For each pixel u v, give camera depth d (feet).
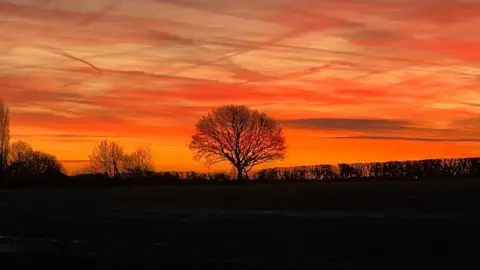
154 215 102.78
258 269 50.65
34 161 315.17
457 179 198.70
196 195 161.27
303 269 50.16
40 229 88.02
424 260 52.21
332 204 110.93
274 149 321.73
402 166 237.66
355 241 64.18
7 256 61.82
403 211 92.12
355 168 253.44
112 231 82.12
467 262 50.72
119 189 227.61
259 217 92.27
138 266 53.42
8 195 201.36
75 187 276.82
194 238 71.72
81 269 53.21
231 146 320.29
